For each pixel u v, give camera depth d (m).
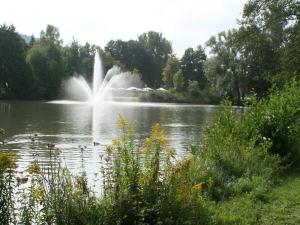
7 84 77.69
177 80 93.50
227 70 73.56
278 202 7.67
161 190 5.87
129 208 5.57
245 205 7.46
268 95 13.45
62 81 82.75
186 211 5.96
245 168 9.41
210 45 74.44
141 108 57.06
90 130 27.17
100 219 5.46
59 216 5.44
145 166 6.02
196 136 25.14
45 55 82.69
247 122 11.80
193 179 8.20
